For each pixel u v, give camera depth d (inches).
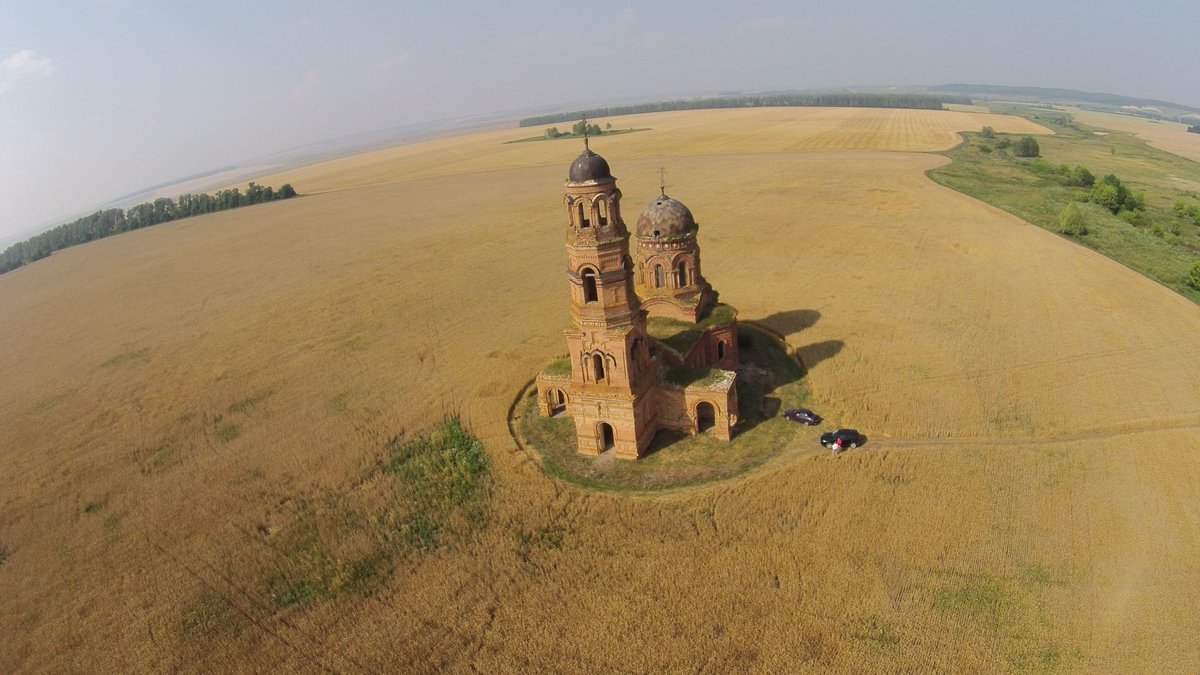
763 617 1304.1
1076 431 1831.9
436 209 6043.3
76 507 1934.1
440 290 3592.5
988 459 1727.4
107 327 3671.3
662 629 1298.0
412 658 1296.8
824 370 2279.8
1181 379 2047.2
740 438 1932.8
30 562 1711.4
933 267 3211.1
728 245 3895.2
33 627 1483.8
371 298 3572.8
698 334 2175.2
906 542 1460.4
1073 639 1210.0
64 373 3031.5
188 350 3115.2
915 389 2108.8
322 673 1285.7
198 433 2298.2
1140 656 1167.0
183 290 4239.7
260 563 1610.5
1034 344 2346.2
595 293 1784.0
